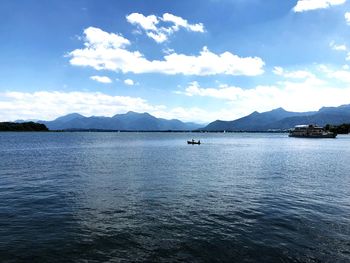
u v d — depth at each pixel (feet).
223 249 56.59
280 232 65.10
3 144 431.84
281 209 83.25
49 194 100.94
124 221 72.23
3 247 56.75
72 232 64.59
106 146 409.28
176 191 106.93
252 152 311.27
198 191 107.14
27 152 291.99
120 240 60.59
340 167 180.65
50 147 373.81
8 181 125.90
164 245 58.34
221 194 102.37
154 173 151.02
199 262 51.80
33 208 83.10
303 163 203.10
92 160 215.72
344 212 80.33
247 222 71.77
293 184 121.80
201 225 69.51
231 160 222.89
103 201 91.61
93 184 119.75
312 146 435.12
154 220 73.15
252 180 131.13
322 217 75.72
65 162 201.46
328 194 102.89
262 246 57.82
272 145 470.80
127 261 52.06
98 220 72.95
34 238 61.16
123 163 196.95
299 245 58.39
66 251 55.52
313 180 131.75
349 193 104.63
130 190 108.27
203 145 468.34
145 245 58.29
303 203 90.07
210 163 200.34
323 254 54.70
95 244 58.59
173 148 378.73
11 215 76.38
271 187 115.14
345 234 64.03
